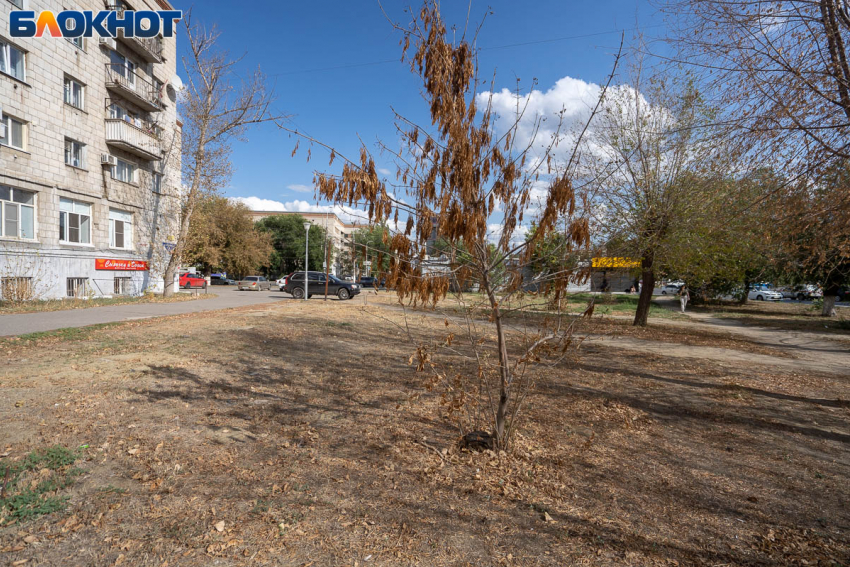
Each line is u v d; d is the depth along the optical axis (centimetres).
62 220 1873
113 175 2148
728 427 547
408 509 324
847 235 655
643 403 636
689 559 279
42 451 393
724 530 315
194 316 1487
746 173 742
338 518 309
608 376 801
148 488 340
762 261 1159
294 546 277
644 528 312
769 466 432
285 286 2898
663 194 1287
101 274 2067
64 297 1831
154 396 568
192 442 432
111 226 2178
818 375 867
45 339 927
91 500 320
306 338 1106
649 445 473
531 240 375
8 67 1622
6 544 268
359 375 741
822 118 643
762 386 764
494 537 294
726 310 2783
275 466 388
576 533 302
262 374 717
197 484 350
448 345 422
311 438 454
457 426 502
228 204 4984
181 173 2744
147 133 2288
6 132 1611
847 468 432
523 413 559
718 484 388
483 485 363
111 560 257
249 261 5147
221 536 283
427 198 375
